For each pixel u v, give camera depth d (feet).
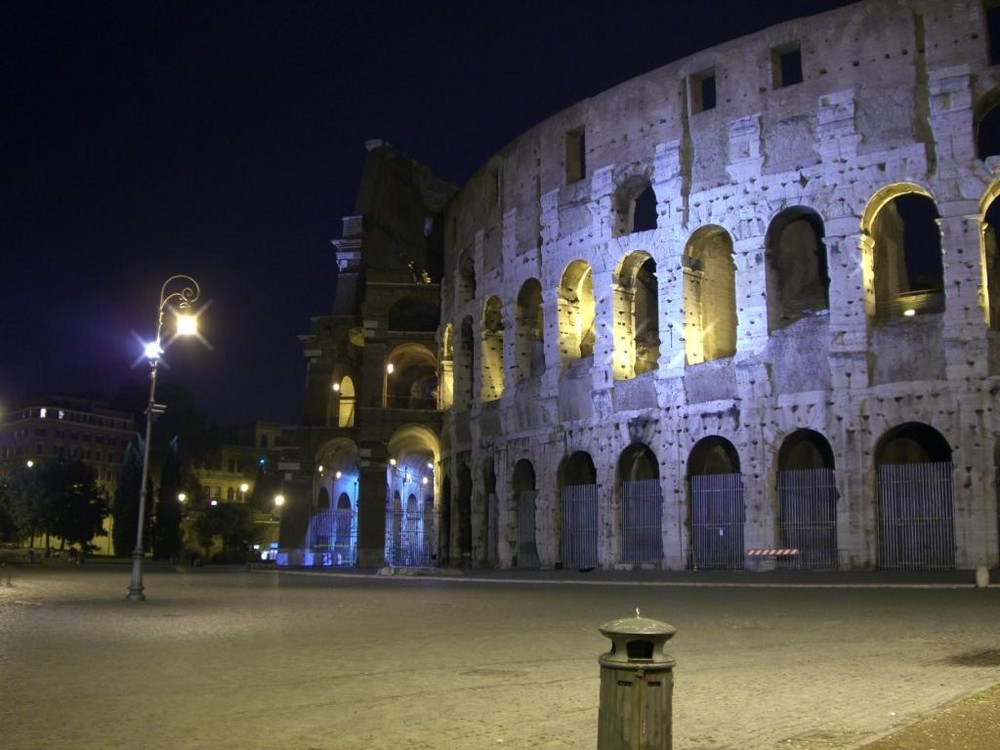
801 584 121.60
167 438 497.87
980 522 136.98
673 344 171.53
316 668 50.49
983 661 50.08
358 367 290.76
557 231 196.65
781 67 168.96
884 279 173.37
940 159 146.72
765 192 162.20
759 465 157.38
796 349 155.63
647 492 175.22
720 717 37.01
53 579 166.71
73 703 40.68
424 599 104.99
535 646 59.72
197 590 127.34
